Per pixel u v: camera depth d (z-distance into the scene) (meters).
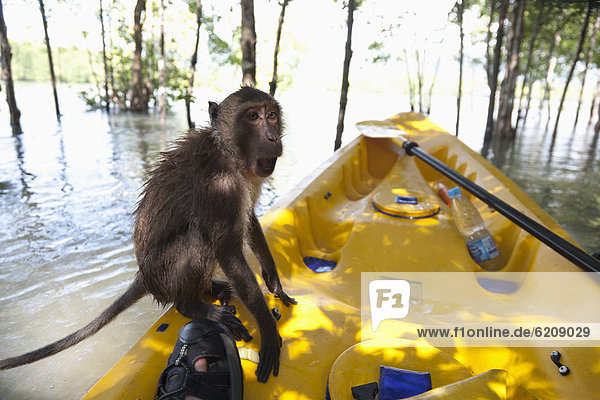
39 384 0.77
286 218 0.96
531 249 0.93
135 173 2.19
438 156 1.48
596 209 1.80
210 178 0.58
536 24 4.95
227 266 0.58
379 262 0.88
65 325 0.94
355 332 0.66
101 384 0.51
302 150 2.98
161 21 4.18
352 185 1.36
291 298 0.73
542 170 2.56
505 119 4.09
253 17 1.70
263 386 0.55
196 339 0.50
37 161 2.40
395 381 0.54
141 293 0.65
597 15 5.18
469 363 0.61
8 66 3.26
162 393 0.48
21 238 1.36
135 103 5.55
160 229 0.59
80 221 1.52
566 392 0.56
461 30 3.85
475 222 0.98
